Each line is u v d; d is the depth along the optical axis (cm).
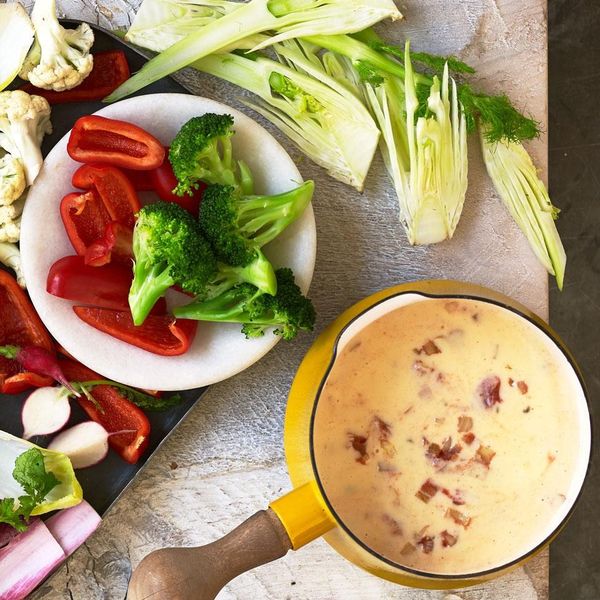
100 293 79
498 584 86
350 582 86
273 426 85
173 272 76
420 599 86
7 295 82
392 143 83
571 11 105
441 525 80
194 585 73
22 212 81
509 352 79
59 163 79
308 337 85
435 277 86
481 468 80
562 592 104
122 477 83
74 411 83
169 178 80
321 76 83
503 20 86
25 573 81
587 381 105
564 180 105
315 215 85
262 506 85
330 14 82
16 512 79
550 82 105
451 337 79
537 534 79
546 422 79
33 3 83
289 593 85
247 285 79
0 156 82
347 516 79
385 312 76
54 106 83
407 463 79
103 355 79
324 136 84
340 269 85
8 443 81
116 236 78
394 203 85
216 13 83
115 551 84
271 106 84
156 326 80
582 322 105
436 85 82
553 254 86
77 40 81
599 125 105
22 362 81
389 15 82
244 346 80
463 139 83
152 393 83
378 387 79
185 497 85
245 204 78
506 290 86
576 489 78
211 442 85
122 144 79
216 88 84
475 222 86
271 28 82
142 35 82
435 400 79
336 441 78
